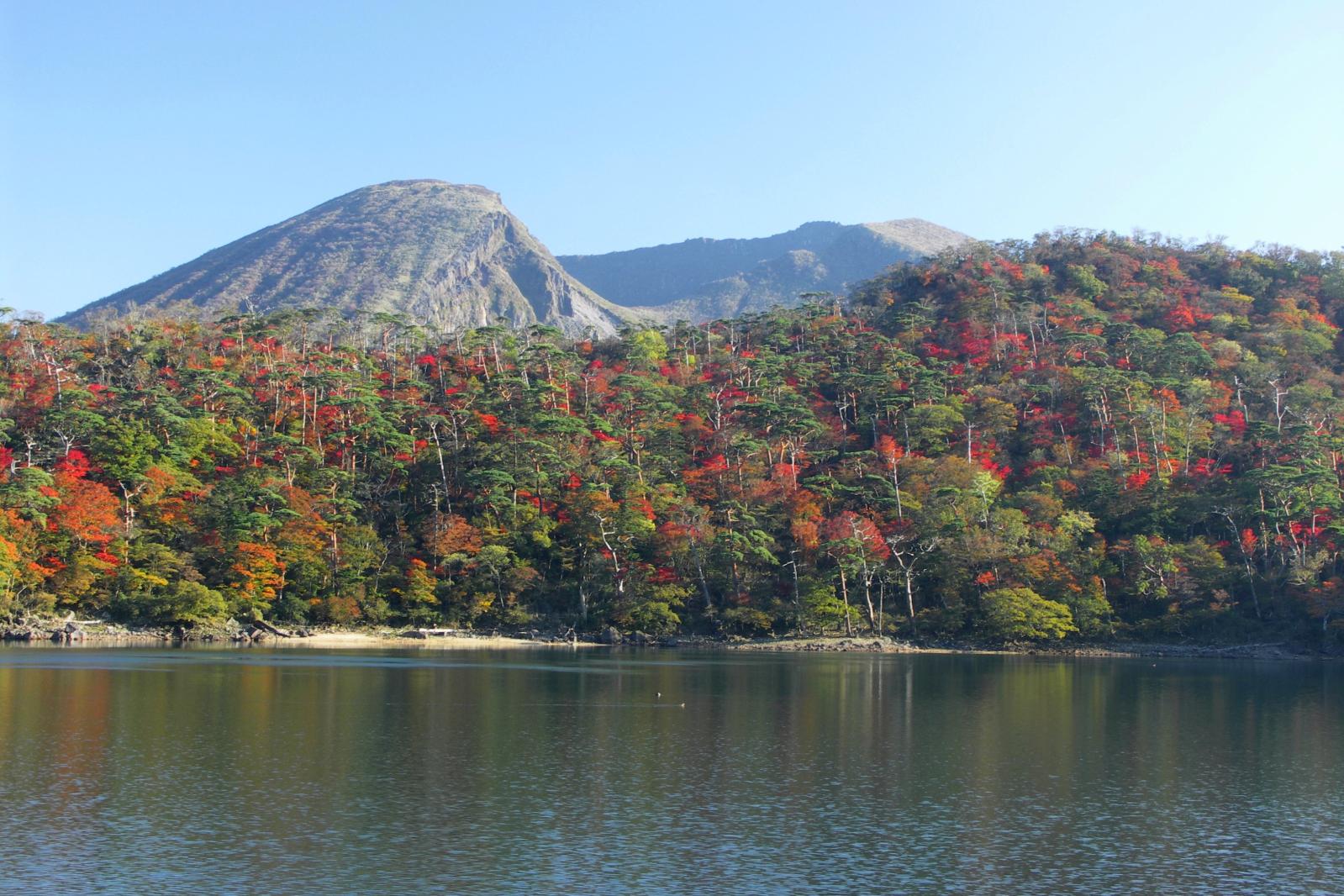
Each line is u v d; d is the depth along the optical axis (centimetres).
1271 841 5353
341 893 4388
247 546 15062
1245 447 18075
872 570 15688
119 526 15088
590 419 19250
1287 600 15312
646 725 8312
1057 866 4912
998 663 13712
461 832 5247
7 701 8781
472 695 9850
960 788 6375
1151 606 15800
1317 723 8844
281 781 6203
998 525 15925
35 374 18962
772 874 4719
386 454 18188
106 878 4491
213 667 11719
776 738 7875
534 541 16762
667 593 15888
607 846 5062
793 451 18575
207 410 18288
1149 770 6944
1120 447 18425
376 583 16188
